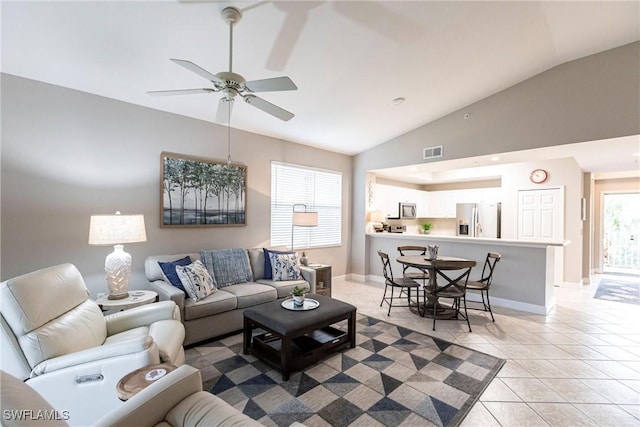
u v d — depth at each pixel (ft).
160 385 4.34
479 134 14.15
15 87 8.91
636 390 7.32
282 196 16.37
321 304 9.47
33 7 6.70
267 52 9.01
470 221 22.39
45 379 5.18
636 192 22.57
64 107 9.71
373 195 20.31
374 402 6.77
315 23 8.09
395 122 15.51
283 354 7.66
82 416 5.32
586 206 19.62
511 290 13.73
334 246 19.19
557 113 12.02
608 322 11.97
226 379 7.69
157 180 11.64
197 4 6.99
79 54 8.29
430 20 8.61
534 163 19.67
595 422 6.18
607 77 11.00
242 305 10.68
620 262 25.03
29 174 9.11
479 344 9.87
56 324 5.78
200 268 10.50
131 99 10.81
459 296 11.51
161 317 7.89
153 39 7.97
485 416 6.33
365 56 9.87
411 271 17.21
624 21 9.48
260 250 13.74
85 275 10.05
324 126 15.06
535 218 19.58
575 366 8.45
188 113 12.25
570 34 10.06
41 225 9.30
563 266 18.62
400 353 9.20
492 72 11.93
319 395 7.02
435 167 17.57
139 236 9.32
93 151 10.23
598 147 12.22
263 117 13.30
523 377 7.86
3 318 5.22
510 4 8.43
